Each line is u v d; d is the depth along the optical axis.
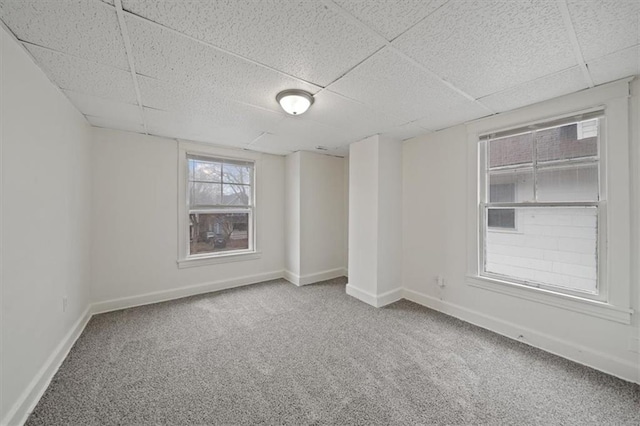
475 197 2.56
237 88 1.89
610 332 1.79
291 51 1.44
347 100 2.09
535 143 2.19
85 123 2.53
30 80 1.49
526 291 2.20
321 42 1.36
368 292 3.15
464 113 2.36
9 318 1.30
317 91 1.93
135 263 2.99
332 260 4.27
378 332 2.39
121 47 1.40
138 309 2.89
